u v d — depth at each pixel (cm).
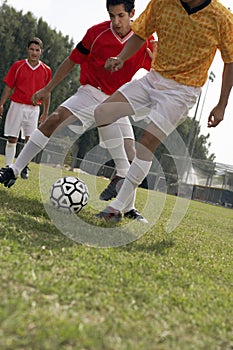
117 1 491
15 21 4259
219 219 1120
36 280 237
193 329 220
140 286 270
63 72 534
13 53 4238
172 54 432
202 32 418
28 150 512
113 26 509
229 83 436
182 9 418
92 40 512
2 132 3925
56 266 273
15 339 173
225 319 244
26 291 221
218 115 441
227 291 305
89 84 523
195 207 1636
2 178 516
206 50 426
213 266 380
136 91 447
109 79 519
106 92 526
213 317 242
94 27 518
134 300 241
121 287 259
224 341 213
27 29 4356
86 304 222
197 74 438
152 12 439
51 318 194
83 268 280
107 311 220
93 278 265
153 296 255
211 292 293
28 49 773
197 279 315
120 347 183
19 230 347
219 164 3238
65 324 190
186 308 246
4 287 219
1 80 4212
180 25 422
